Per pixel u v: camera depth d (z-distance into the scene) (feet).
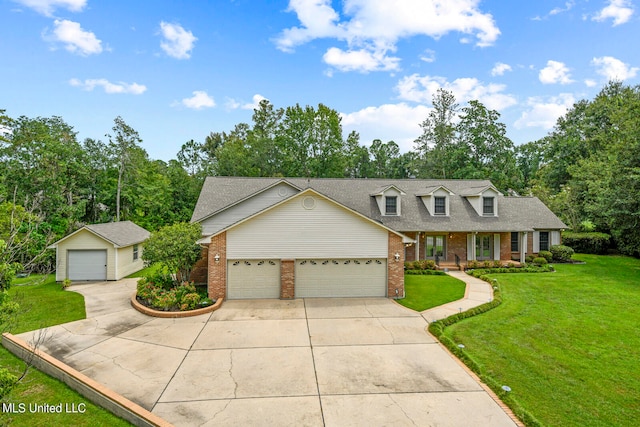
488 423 19.13
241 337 32.24
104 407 20.83
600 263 73.15
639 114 64.28
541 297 46.50
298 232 46.88
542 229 74.74
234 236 45.98
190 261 46.88
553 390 22.76
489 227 68.90
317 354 28.50
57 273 60.44
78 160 101.45
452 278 59.47
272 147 138.82
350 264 47.78
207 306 41.57
